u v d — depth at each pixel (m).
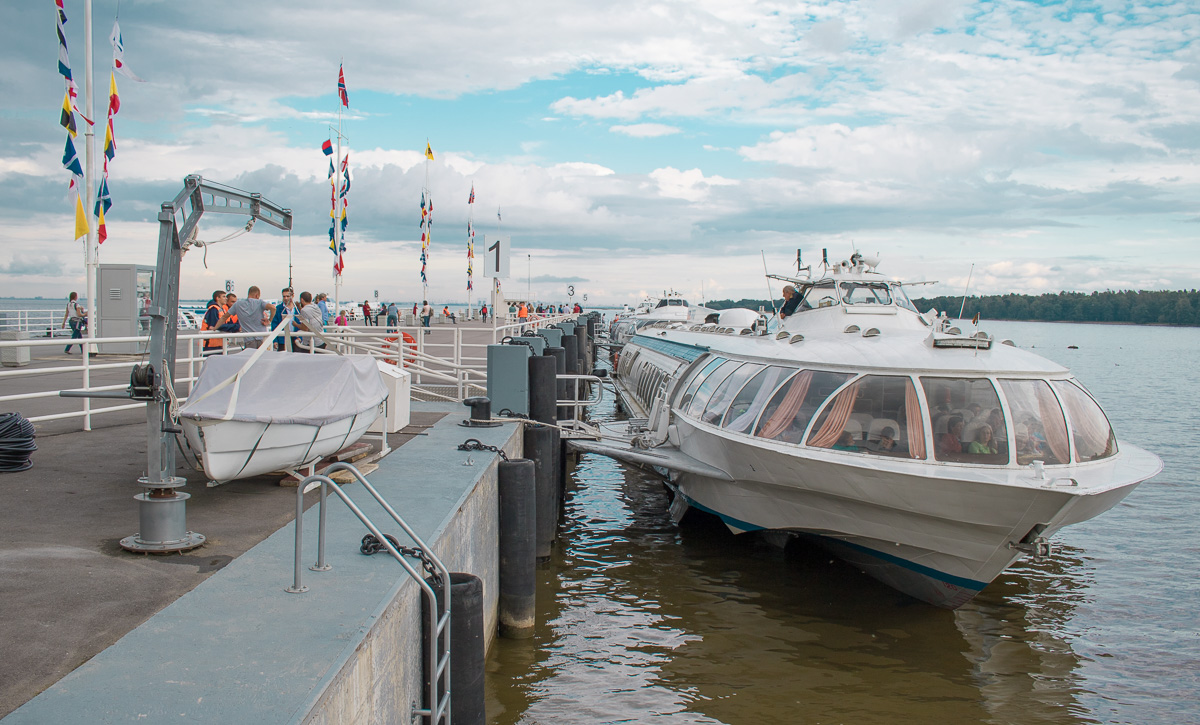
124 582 5.63
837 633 10.48
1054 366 10.96
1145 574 13.38
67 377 19.69
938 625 10.76
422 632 5.99
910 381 10.52
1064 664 9.78
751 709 8.48
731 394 13.30
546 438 13.61
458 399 17.02
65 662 4.34
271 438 7.66
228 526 7.14
